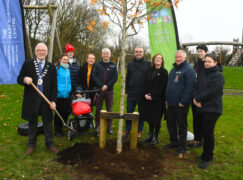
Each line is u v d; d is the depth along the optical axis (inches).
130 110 182.4
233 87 739.4
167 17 195.9
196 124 165.9
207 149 136.2
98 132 185.3
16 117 229.8
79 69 192.2
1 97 331.6
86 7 753.6
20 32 242.1
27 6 309.1
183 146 150.6
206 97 130.4
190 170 130.8
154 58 168.1
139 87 175.3
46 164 131.8
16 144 159.8
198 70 157.4
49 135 148.8
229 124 231.0
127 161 134.5
